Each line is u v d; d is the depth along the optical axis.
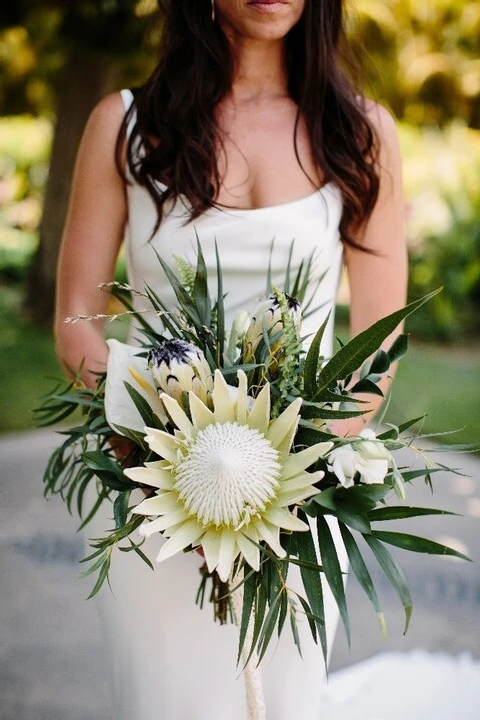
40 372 6.19
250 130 1.76
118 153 1.73
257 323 1.28
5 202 11.15
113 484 1.27
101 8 4.77
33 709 2.67
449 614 3.19
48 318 7.43
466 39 8.87
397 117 9.65
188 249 1.70
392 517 1.18
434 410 5.46
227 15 1.68
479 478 4.39
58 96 6.96
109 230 1.78
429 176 7.69
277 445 1.20
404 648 2.97
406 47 8.91
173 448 1.21
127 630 1.67
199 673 1.65
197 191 1.67
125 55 4.97
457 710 2.22
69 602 3.31
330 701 2.26
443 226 7.41
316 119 1.76
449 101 9.41
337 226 1.78
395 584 1.12
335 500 1.18
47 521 3.90
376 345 1.19
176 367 1.23
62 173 7.21
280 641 1.63
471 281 7.31
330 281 1.79
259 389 1.30
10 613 3.21
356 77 1.98
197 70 1.72
